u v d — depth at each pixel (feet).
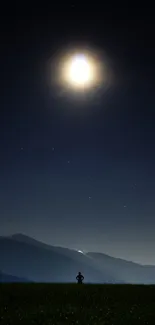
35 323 96.53
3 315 106.73
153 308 120.16
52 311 112.16
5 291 146.82
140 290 154.51
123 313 110.73
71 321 98.94
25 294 142.10
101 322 98.37
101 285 168.66
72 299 135.33
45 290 150.10
